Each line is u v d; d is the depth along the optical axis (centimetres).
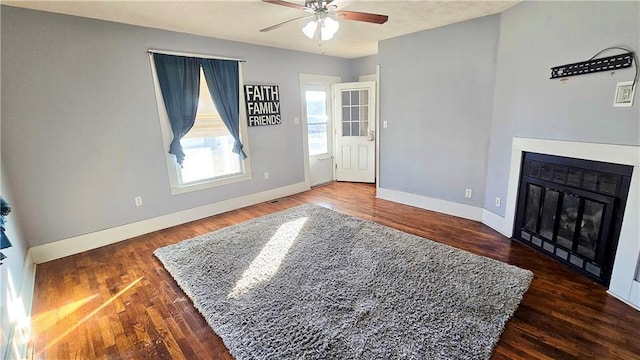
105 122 311
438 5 285
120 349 176
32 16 261
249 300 214
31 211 278
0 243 158
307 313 198
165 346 178
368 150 564
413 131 411
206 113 391
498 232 327
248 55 420
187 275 250
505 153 313
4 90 255
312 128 551
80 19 284
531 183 281
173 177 369
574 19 226
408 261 262
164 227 368
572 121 235
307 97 531
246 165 441
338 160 591
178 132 361
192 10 278
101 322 200
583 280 229
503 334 177
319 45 448
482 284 224
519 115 289
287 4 216
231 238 322
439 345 167
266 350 168
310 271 250
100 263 282
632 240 196
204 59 374
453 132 370
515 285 221
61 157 290
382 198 472
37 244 284
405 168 432
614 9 199
